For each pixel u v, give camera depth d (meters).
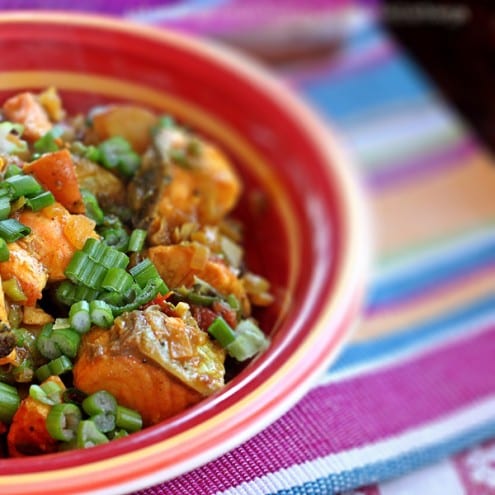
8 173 0.42
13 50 0.47
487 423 0.53
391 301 0.59
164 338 0.42
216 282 0.45
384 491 0.49
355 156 0.67
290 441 0.46
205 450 0.41
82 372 0.42
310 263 0.51
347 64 0.73
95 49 0.49
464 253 0.63
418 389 0.53
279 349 0.45
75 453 0.40
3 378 0.42
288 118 0.56
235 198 0.51
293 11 0.68
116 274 0.42
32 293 0.41
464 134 0.71
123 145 0.47
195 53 0.52
